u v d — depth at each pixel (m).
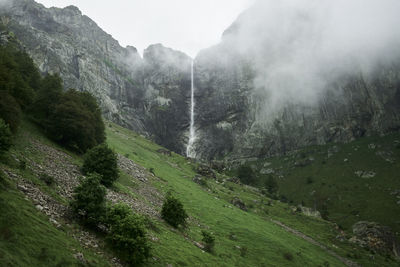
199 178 98.88
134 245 20.66
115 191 40.03
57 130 49.00
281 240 59.41
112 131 146.50
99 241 21.00
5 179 20.88
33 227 16.73
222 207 70.50
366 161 178.88
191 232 41.19
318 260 57.81
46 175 27.03
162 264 24.12
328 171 181.50
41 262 14.38
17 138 35.91
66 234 18.86
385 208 129.75
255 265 39.91
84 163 40.59
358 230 98.25
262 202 105.50
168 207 39.94
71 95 55.59
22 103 46.81
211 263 30.77
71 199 25.86
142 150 120.88
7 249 13.57
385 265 72.06
